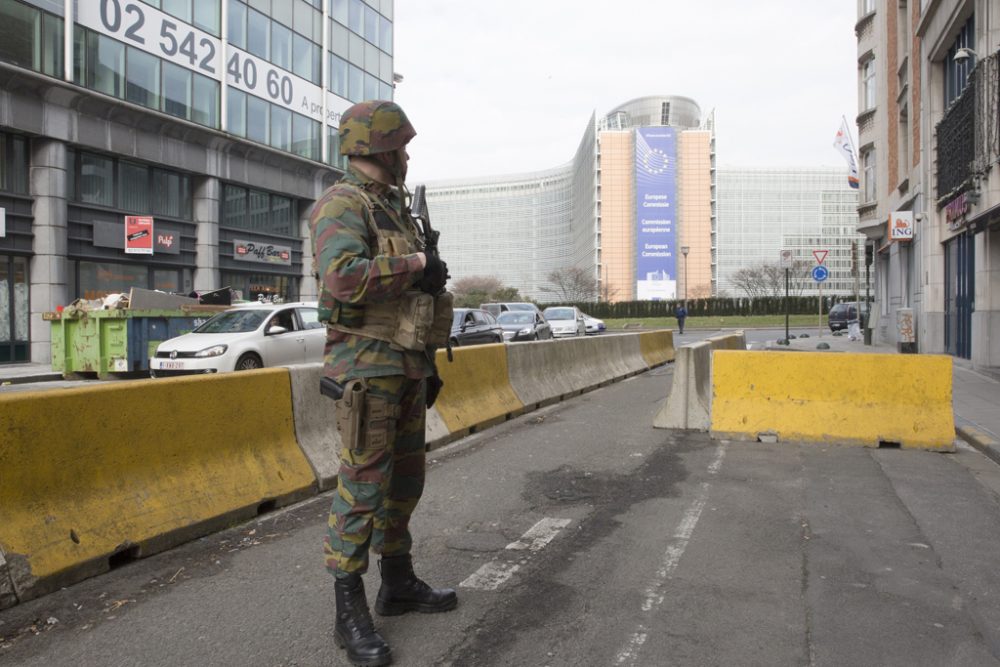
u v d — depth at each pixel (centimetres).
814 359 809
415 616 350
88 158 2256
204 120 2612
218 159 2697
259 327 1380
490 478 641
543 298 17325
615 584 394
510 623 344
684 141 13125
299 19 3108
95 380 1670
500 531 489
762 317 7169
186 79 2531
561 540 470
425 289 310
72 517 403
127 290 2397
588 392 1313
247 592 382
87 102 2147
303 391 602
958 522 509
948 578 404
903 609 362
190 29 2536
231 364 1291
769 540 470
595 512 535
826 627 342
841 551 448
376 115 307
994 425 863
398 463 339
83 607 362
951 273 1730
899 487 605
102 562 406
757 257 14962
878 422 777
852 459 715
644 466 687
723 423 820
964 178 1429
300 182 3152
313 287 3294
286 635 331
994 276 1416
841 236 15062
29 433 389
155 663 305
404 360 305
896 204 2491
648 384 1452
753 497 575
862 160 2986
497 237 18000
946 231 1719
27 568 371
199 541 464
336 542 305
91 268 2270
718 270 14800
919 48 2011
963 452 755
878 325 2927
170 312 1670
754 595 379
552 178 17150
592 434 858
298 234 3250
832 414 793
